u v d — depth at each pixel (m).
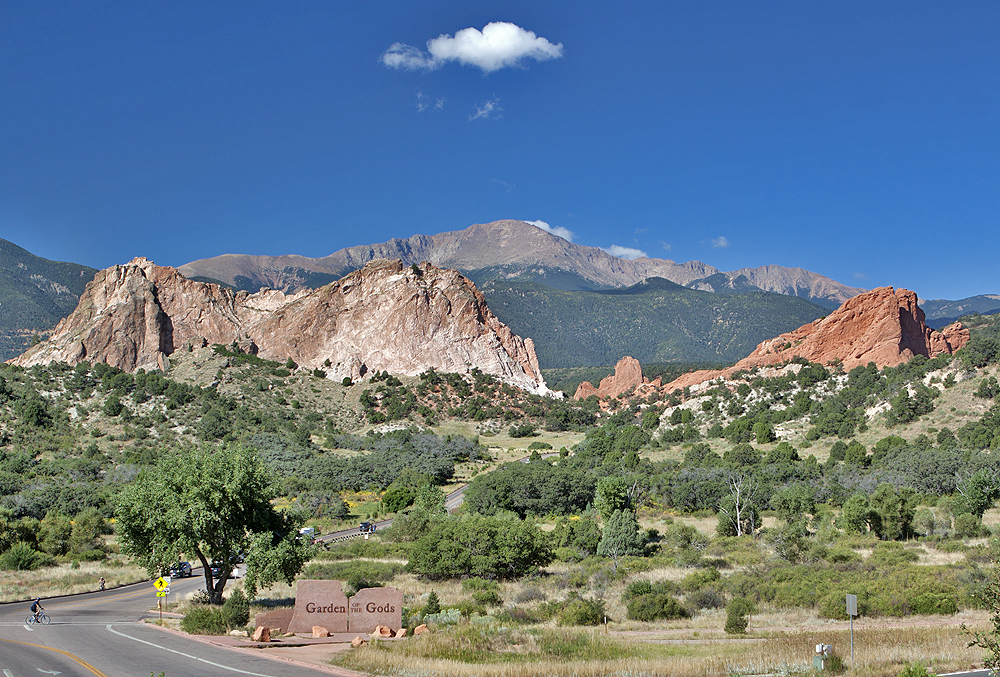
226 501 41.38
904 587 41.69
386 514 98.19
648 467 112.44
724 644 32.81
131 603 45.78
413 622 37.03
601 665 28.14
